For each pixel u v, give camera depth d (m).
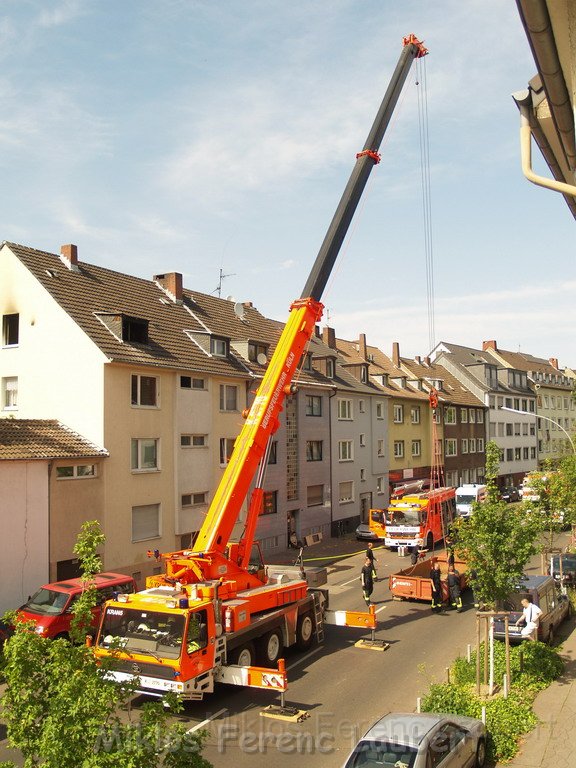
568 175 8.57
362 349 50.38
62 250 27.34
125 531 23.52
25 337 24.73
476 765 9.95
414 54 19.70
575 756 10.39
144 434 24.67
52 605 16.22
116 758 5.84
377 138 18.45
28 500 20.06
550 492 27.73
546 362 87.94
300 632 16.72
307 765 10.63
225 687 14.42
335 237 17.50
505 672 13.20
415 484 39.47
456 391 62.00
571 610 19.98
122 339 24.88
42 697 6.40
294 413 35.75
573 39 5.73
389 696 13.62
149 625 12.73
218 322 33.38
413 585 21.86
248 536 16.19
